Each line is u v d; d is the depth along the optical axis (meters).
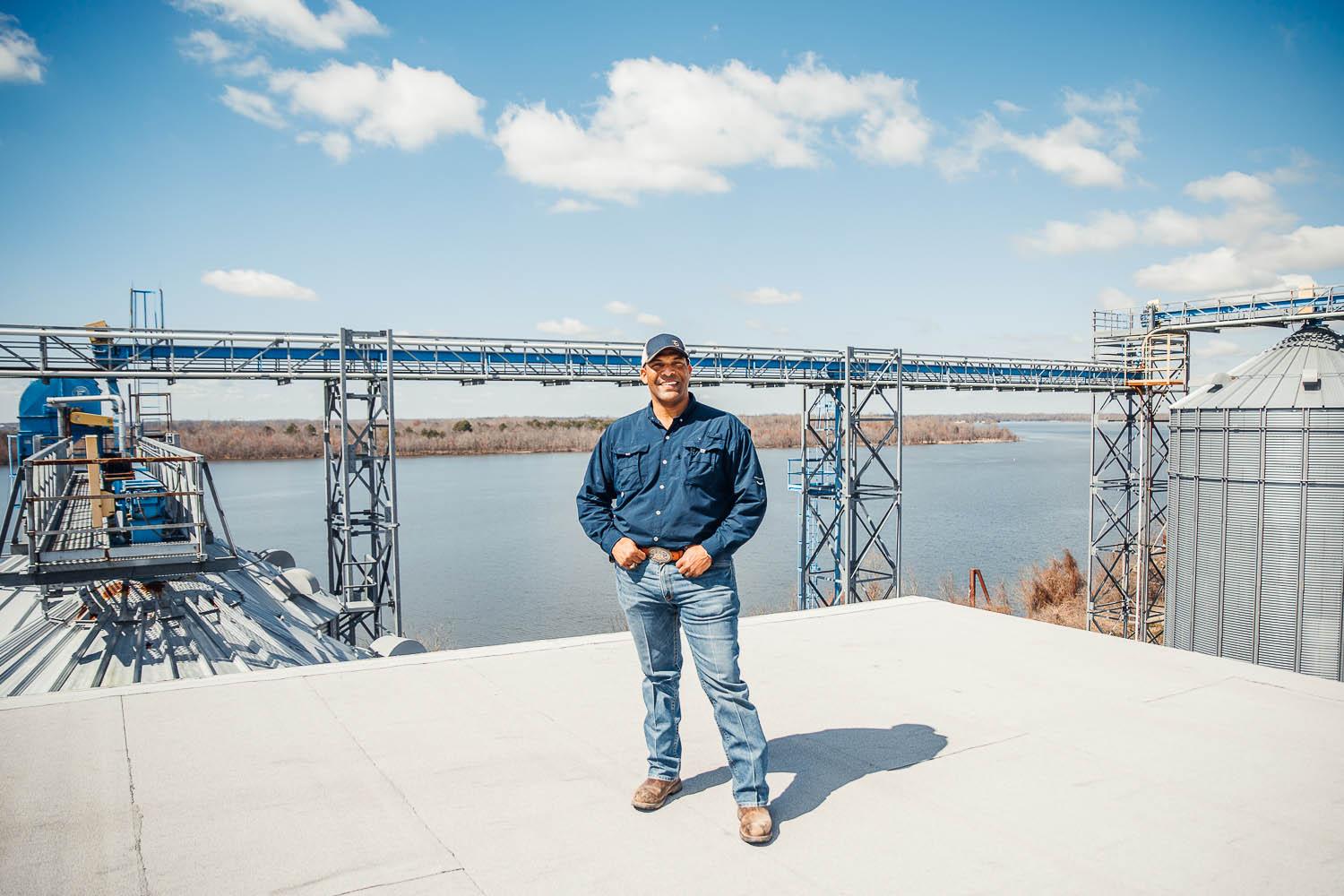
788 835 3.03
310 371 22.02
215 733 3.98
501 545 53.91
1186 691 4.80
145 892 2.57
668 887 2.64
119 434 20.97
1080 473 114.50
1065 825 3.12
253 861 2.77
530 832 3.02
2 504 50.09
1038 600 36.31
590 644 5.73
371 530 23.97
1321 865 2.83
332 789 3.35
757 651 5.64
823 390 29.30
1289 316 25.06
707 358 26.27
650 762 3.32
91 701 4.43
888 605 7.14
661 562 3.09
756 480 3.04
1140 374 30.05
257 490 93.19
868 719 4.31
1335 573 14.82
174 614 12.73
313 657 14.30
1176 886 2.68
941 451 192.12
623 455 3.16
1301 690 4.82
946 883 2.69
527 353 24.56
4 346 18.22
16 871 2.68
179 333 19.59
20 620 12.49
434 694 4.62
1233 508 16.09
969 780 3.53
